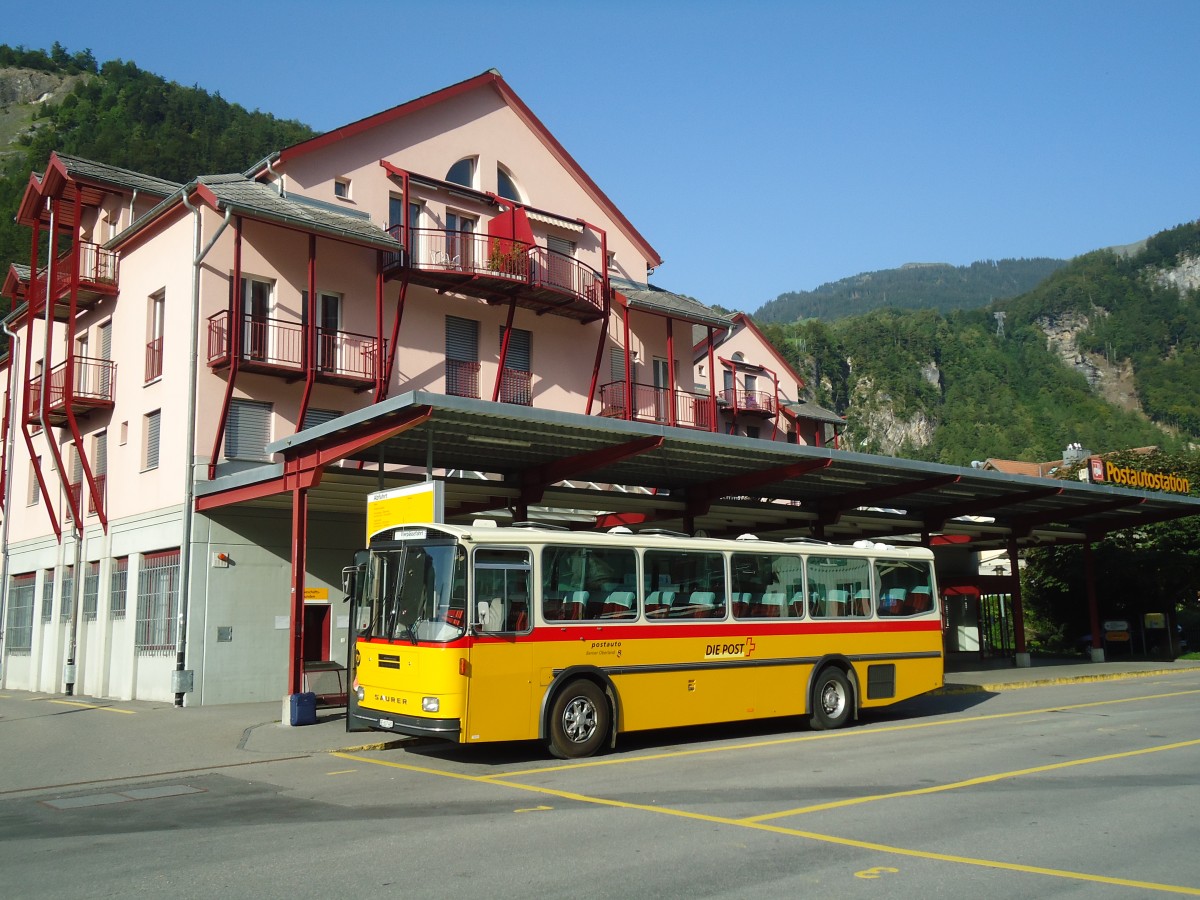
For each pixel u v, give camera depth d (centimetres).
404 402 1441
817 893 643
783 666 1555
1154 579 3828
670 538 1459
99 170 2622
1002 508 2919
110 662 2519
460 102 2934
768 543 1585
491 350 2897
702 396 3478
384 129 2733
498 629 1248
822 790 1024
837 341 19925
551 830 847
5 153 14725
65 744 1547
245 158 11119
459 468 2020
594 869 711
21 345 3406
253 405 2336
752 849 766
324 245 2516
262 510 2253
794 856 743
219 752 1405
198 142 10862
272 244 2405
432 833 845
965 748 1331
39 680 2959
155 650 2278
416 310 2723
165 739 1557
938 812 904
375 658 1318
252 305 2373
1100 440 18212
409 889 669
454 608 1226
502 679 1240
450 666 1203
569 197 3212
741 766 1202
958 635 3647
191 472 2173
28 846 841
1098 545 4053
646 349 3381
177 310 2342
